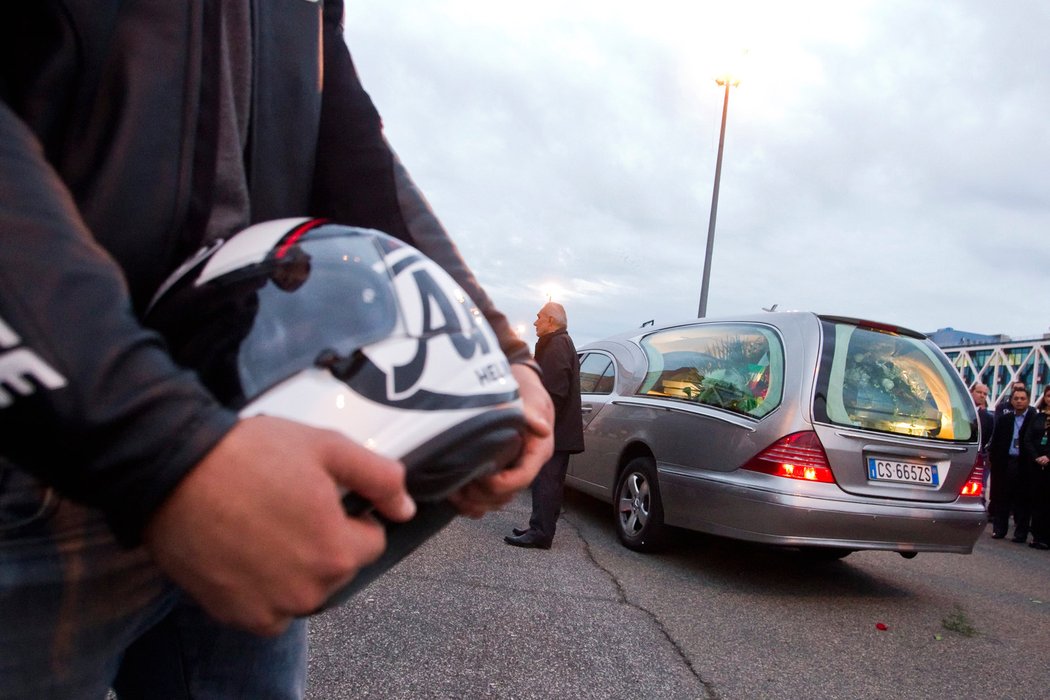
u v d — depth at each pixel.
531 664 2.66
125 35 0.56
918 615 3.86
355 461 0.41
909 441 3.82
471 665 2.59
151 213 0.56
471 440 0.52
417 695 2.32
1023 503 7.41
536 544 4.48
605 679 2.60
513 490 0.66
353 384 0.49
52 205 0.40
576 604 3.40
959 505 3.90
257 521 0.37
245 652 0.81
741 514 3.81
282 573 0.38
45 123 0.52
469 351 0.56
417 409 0.50
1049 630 3.80
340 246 0.57
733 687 2.67
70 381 0.36
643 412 4.84
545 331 4.55
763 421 3.85
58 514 0.49
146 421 0.36
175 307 0.52
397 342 0.52
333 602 0.53
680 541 4.96
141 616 0.57
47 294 0.37
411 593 3.33
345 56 0.88
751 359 4.23
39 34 0.52
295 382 0.49
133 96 0.55
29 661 0.50
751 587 4.05
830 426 3.73
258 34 0.70
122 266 0.55
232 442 0.37
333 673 2.42
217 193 0.61
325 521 0.38
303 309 0.52
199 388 0.39
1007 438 7.69
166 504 0.37
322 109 0.85
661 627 3.22
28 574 0.48
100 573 0.52
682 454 4.31
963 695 2.83
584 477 5.57
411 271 0.58
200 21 0.60
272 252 0.54
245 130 0.67
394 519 0.43
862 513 3.66
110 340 0.37
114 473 0.36
